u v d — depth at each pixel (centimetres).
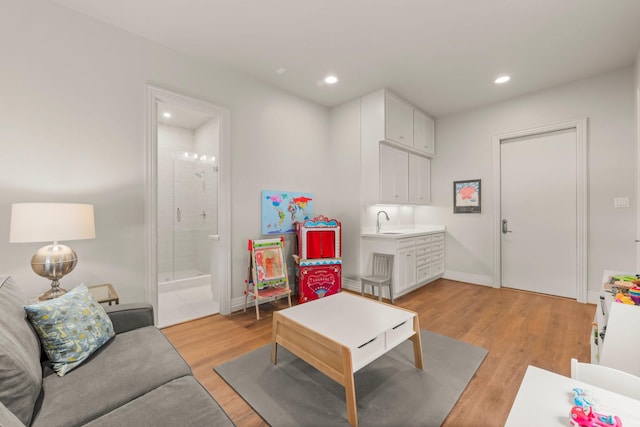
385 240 370
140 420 101
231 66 310
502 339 247
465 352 224
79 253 226
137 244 253
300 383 186
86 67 229
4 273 197
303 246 350
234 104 319
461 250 446
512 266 401
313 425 151
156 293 262
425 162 466
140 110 255
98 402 111
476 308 325
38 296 203
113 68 241
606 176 324
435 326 277
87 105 229
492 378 192
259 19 235
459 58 294
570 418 77
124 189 246
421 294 381
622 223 315
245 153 329
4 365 96
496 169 407
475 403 168
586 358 214
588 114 334
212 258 360
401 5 219
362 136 390
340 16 232
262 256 324
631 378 94
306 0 214
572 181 351
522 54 285
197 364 210
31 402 102
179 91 279
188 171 485
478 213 426
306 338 177
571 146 351
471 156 433
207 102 295
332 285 358
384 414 158
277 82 348
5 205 198
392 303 345
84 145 228
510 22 237
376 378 191
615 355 129
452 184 455
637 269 282
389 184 390
